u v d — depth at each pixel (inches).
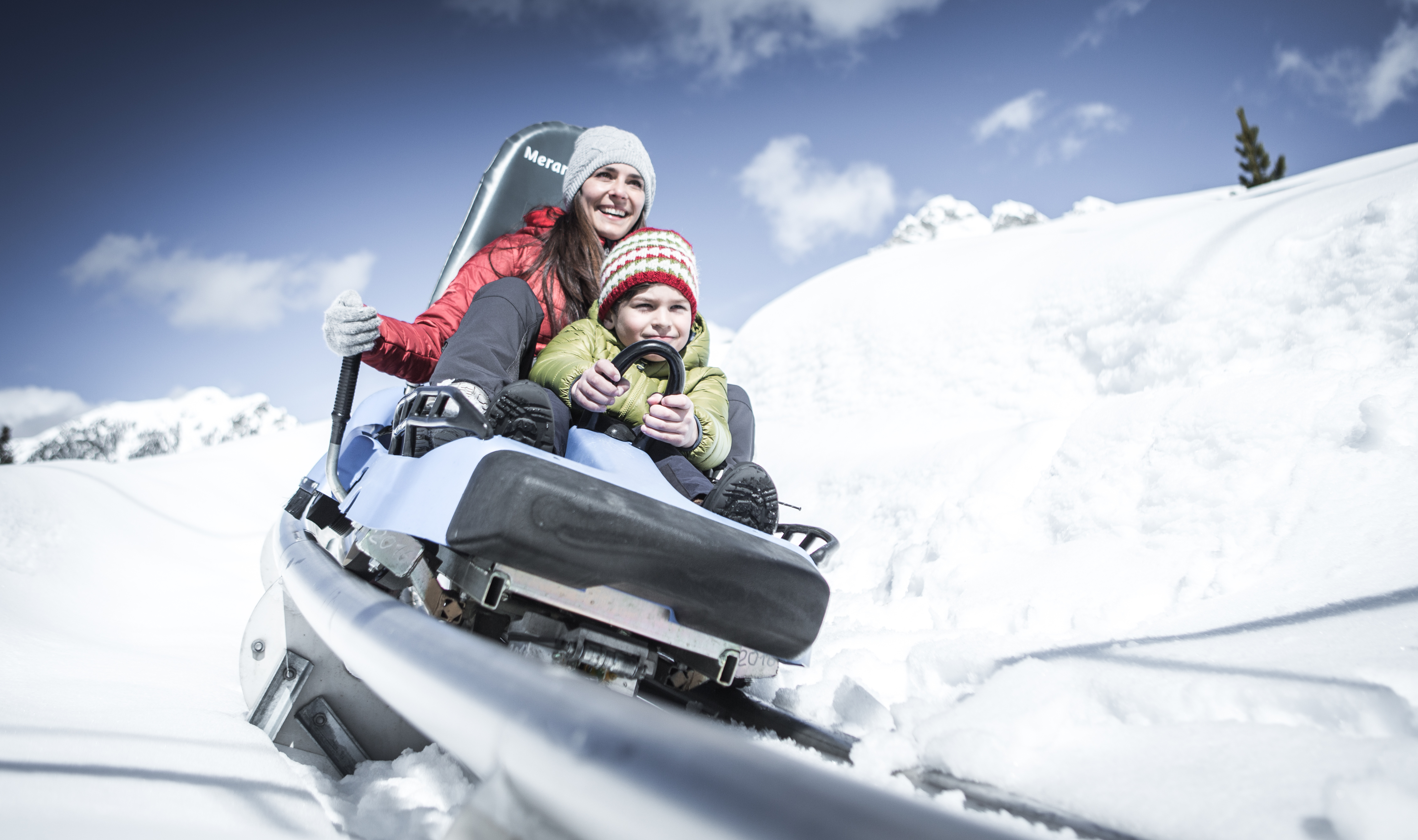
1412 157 206.1
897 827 13.1
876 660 76.3
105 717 49.6
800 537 152.8
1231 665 52.9
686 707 63.2
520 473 44.4
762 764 15.6
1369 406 86.4
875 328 241.3
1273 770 36.8
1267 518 82.7
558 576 45.8
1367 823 30.0
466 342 63.8
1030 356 183.8
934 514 130.1
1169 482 96.7
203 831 34.6
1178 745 41.6
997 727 45.9
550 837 21.0
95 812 33.8
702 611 49.1
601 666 48.7
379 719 54.9
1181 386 134.1
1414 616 55.5
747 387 278.7
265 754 48.8
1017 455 126.0
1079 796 38.6
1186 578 79.8
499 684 24.0
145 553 145.7
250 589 134.3
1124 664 53.3
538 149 112.0
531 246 88.0
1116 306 168.9
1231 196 267.3
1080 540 98.2
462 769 49.6
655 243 70.4
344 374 62.0
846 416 216.7
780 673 77.3
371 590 44.2
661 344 59.4
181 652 86.8
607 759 17.6
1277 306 131.6
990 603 90.7
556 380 62.9
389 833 40.7
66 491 160.6
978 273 235.1
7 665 64.3
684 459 65.7
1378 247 121.6
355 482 68.9
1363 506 77.7
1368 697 41.8
